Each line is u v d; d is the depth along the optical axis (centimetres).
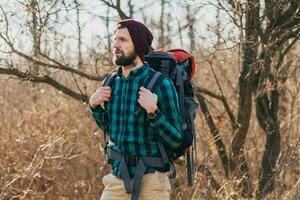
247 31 848
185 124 500
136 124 480
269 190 884
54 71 895
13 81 1080
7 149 903
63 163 965
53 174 929
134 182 480
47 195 921
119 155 489
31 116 990
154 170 485
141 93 469
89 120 957
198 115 980
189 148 513
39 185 904
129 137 480
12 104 1100
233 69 1034
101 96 494
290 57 995
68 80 1015
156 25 1004
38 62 852
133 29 483
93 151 950
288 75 939
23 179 872
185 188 865
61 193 940
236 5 814
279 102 970
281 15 859
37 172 884
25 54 837
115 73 503
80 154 916
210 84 1055
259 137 1006
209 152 922
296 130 941
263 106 918
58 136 889
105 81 502
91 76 878
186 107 507
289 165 891
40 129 952
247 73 888
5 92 1109
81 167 965
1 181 852
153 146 482
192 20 906
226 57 929
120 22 486
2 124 1009
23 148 917
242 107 905
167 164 490
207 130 930
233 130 930
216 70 1064
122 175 484
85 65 895
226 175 928
